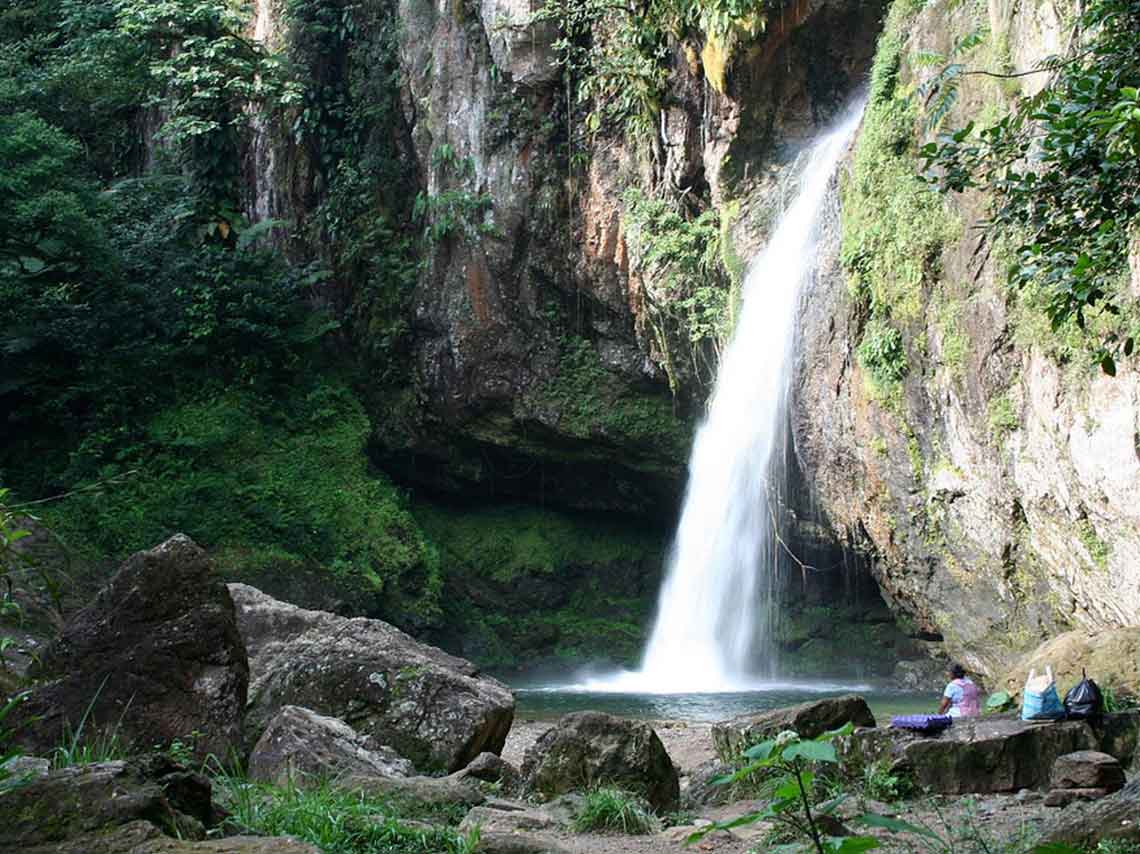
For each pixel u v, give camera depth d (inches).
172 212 1169.4
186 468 1063.0
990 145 322.3
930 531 699.4
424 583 1092.5
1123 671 434.3
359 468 1130.0
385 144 1162.0
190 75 1170.0
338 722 333.1
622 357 1071.0
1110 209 294.5
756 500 925.8
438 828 242.2
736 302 885.8
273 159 1226.0
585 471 1152.2
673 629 1046.4
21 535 207.6
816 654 1004.6
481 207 1080.8
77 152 1138.0
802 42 853.2
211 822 222.1
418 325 1135.0
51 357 1112.8
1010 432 593.0
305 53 1200.2
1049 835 213.3
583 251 1043.3
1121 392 502.3
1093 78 291.7
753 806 311.6
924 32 678.5
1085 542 555.5
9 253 1067.3
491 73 1064.8
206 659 323.3
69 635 322.3
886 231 685.3
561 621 1143.6
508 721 392.5
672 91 941.2
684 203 960.9
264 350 1173.7
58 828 181.3
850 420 748.6
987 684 660.1
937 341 643.5
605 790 290.7
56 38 1338.6
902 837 259.0
